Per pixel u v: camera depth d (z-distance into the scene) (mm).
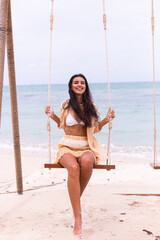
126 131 14617
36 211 3580
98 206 3707
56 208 3668
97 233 2865
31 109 25984
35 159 8375
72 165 2846
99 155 3205
